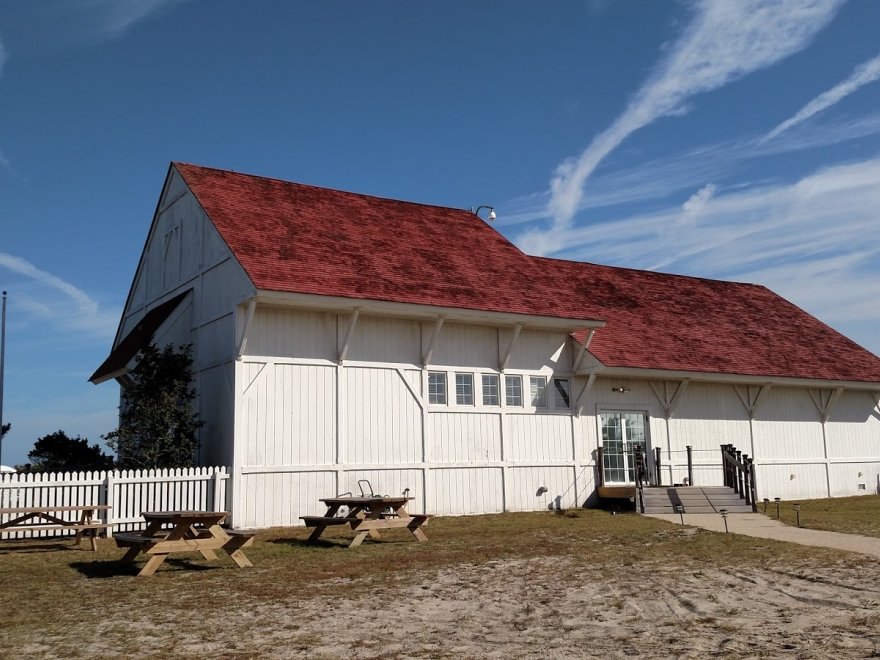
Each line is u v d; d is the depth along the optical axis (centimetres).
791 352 2730
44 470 2459
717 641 762
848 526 1741
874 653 708
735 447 2530
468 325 2106
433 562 1297
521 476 2139
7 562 1335
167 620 892
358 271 1944
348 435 1886
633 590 1032
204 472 1745
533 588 1062
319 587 1083
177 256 2234
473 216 2612
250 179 2220
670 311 2734
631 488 2178
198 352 2023
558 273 2727
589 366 2234
